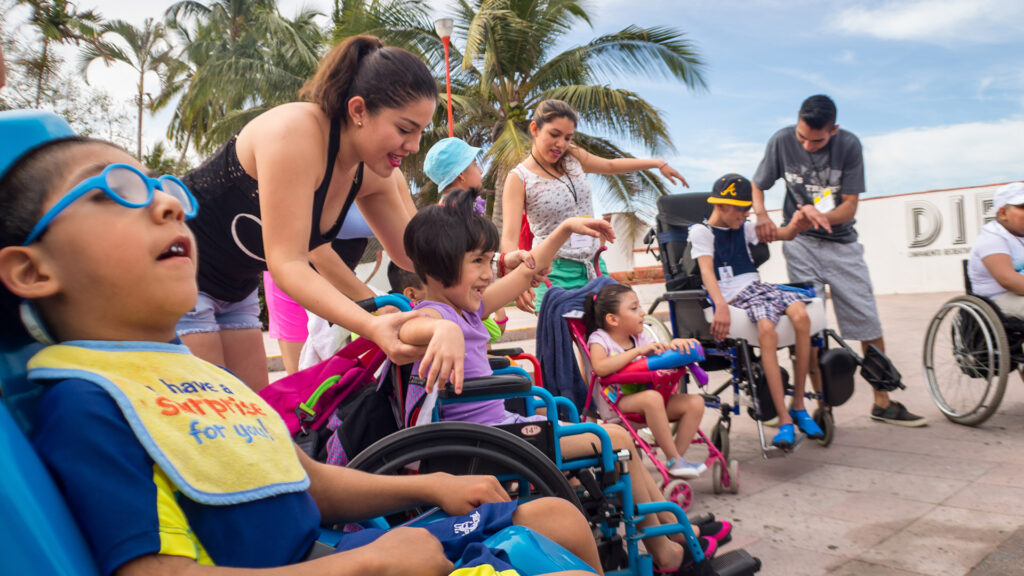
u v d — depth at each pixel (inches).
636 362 127.8
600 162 166.9
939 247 594.6
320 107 77.6
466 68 649.0
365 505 57.4
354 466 69.1
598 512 83.2
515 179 147.6
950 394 205.0
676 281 169.6
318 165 76.7
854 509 123.8
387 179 96.3
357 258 131.4
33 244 40.4
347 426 78.8
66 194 40.2
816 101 170.9
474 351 85.7
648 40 697.6
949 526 113.0
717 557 95.6
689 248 164.4
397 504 58.6
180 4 1011.9
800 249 184.5
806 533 115.0
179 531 39.3
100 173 41.2
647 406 128.7
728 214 159.8
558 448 79.3
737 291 158.9
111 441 38.9
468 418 85.1
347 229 121.1
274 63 810.2
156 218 42.2
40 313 42.8
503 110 707.4
